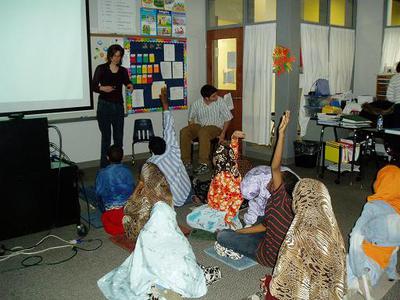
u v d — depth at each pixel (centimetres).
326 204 177
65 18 395
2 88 360
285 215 222
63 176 332
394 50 624
